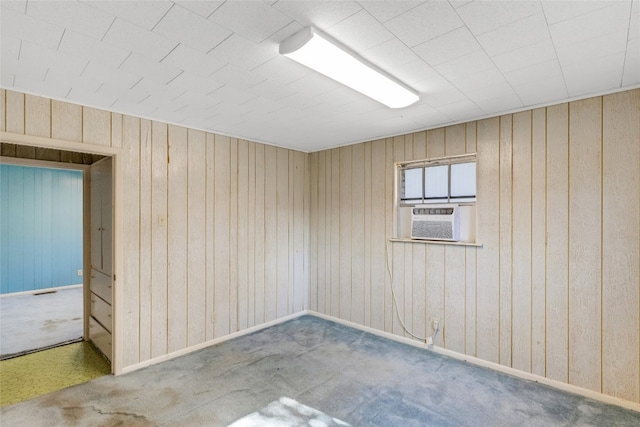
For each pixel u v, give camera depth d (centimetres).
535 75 215
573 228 260
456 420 226
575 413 233
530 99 259
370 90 229
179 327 328
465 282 316
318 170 452
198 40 172
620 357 241
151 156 309
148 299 307
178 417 228
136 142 300
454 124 322
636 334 235
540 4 142
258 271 401
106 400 248
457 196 331
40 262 626
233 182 375
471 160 321
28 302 545
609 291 245
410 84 228
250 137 381
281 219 428
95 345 352
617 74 214
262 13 149
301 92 244
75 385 270
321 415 231
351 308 411
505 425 220
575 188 259
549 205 270
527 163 281
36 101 247
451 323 326
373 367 303
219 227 362
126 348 293
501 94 248
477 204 308
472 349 312
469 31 163
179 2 140
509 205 290
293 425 220
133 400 248
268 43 175
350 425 220
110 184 307
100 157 360
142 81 224
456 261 322
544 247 273
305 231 459
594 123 250
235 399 250
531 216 279
